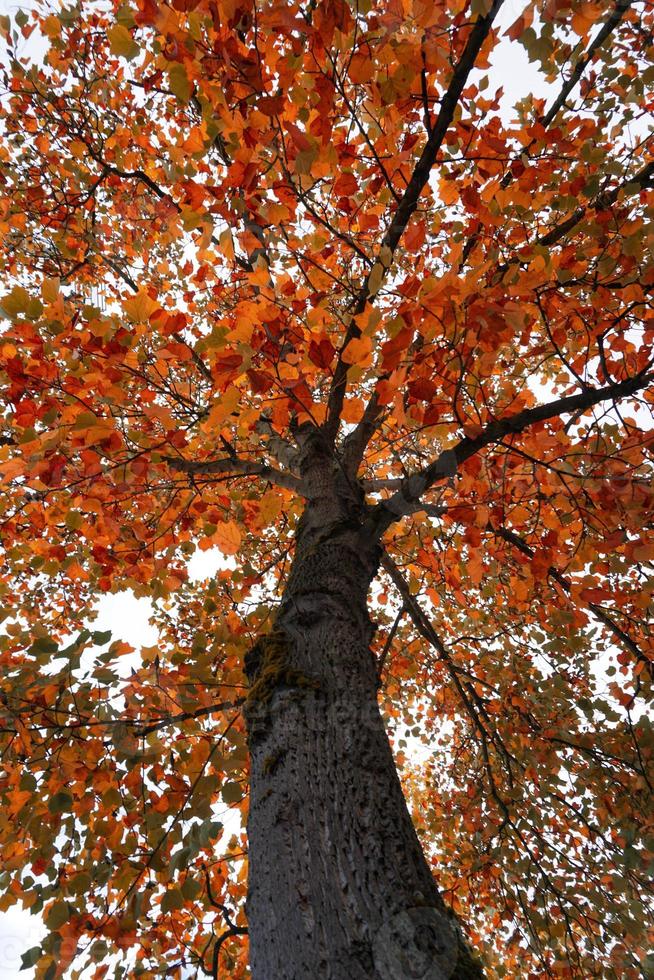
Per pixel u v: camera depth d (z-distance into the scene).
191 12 1.71
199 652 2.70
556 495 2.80
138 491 2.72
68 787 2.37
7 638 2.63
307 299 2.40
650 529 2.73
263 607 3.13
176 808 2.42
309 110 2.03
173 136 3.71
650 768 3.56
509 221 2.47
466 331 1.85
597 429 2.67
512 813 4.44
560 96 2.96
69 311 2.55
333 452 2.42
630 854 3.40
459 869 4.96
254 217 2.33
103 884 2.32
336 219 2.84
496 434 2.16
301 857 1.27
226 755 2.53
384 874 1.20
